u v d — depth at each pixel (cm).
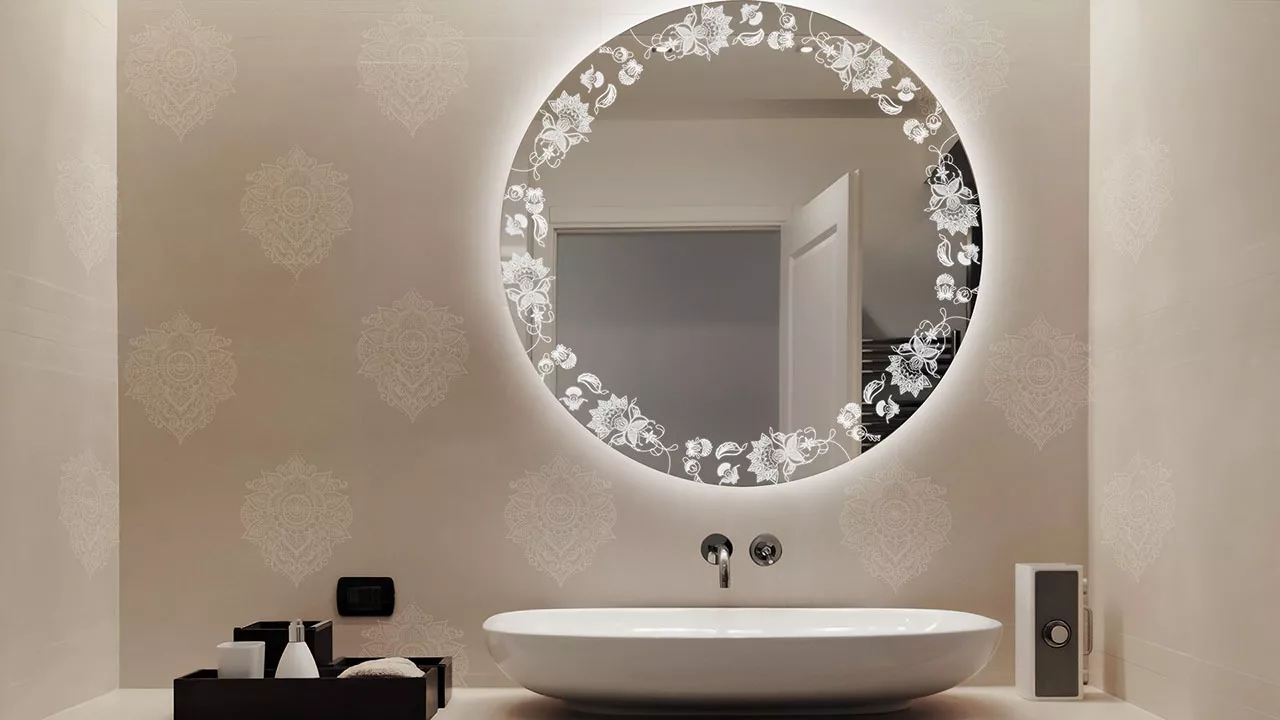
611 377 197
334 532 194
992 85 200
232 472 195
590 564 194
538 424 196
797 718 167
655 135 199
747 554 195
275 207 198
